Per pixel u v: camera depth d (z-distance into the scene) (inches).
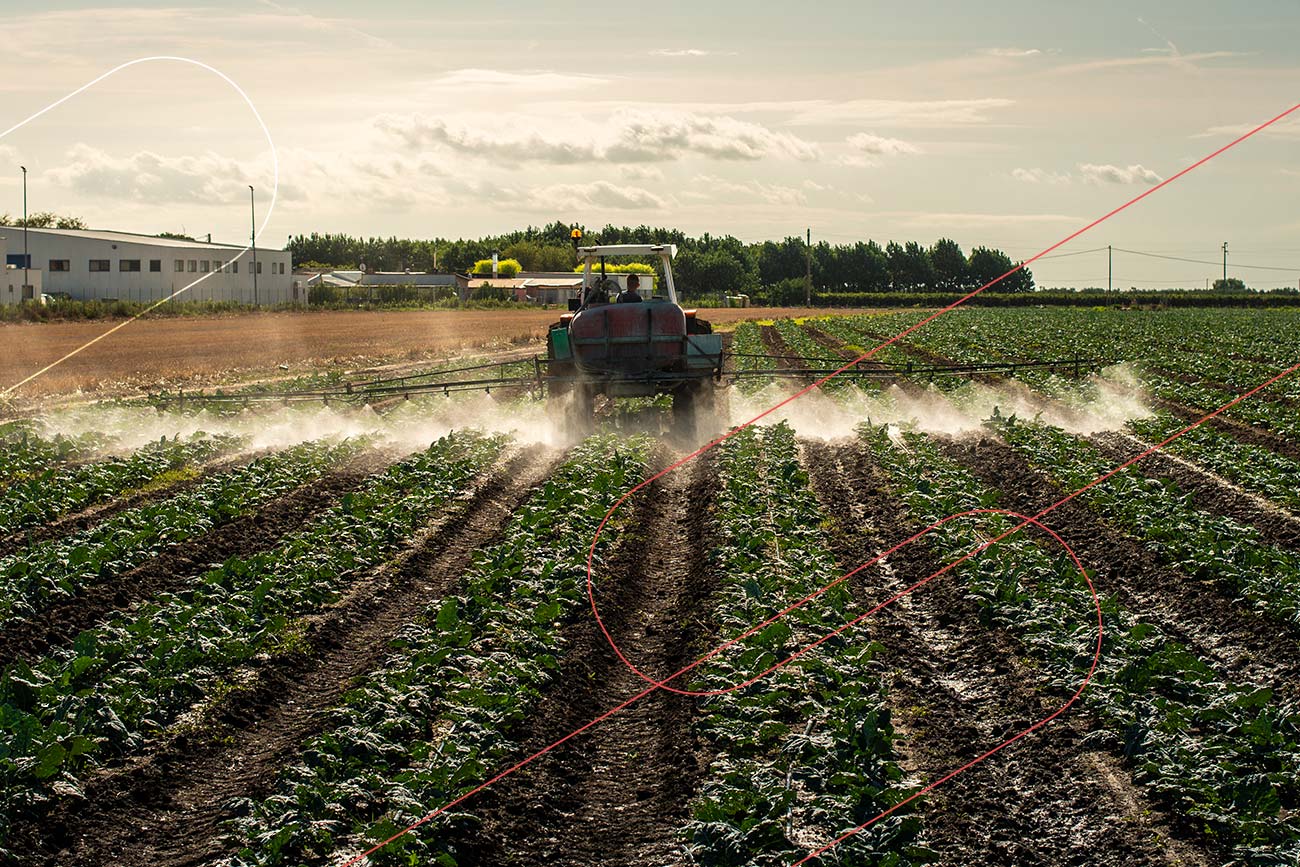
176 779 379.2
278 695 444.1
